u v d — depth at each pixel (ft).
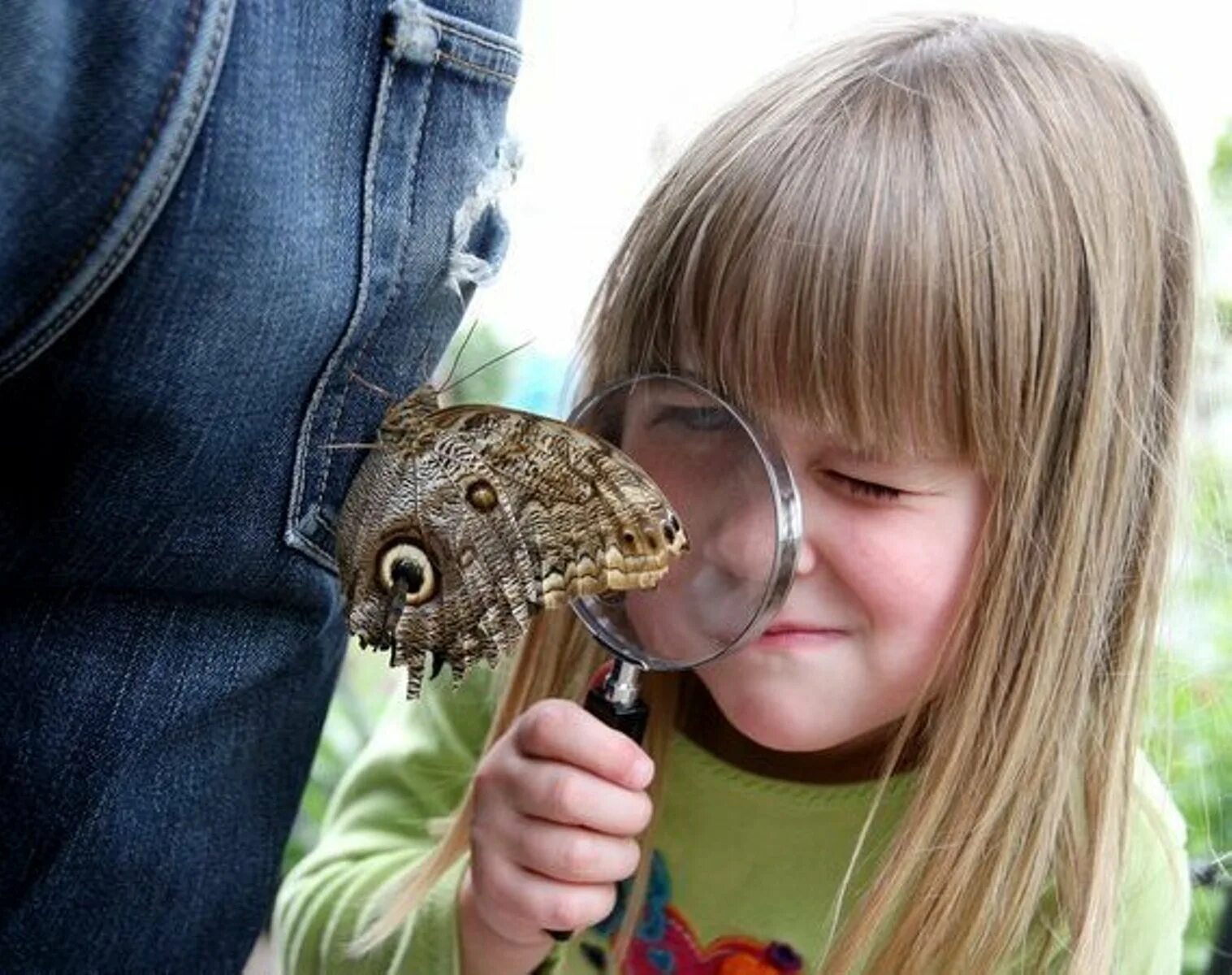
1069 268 1.48
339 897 1.72
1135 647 1.57
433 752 1.82
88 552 1.28
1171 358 1.60
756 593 1.40
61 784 1.33
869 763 1.64
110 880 1.36
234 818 1.44
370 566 1.31
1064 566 1.50
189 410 1.24
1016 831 1.51
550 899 1.48
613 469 1.28
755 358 1.44
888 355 1.42
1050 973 1.57
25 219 1.12
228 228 1.19
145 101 1.13
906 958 1.52
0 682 1.31
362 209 1.31
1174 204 1.59
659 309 1.53
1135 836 1.62
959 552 1.48
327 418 1.35
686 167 1.55
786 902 1.65
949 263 1.43
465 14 1.36
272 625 1.40
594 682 1.64
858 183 1.45
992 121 1.49
